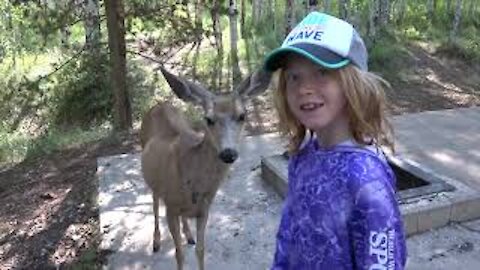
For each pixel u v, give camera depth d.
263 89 1.70
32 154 3.65
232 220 2.40
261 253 2.15
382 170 0.70
